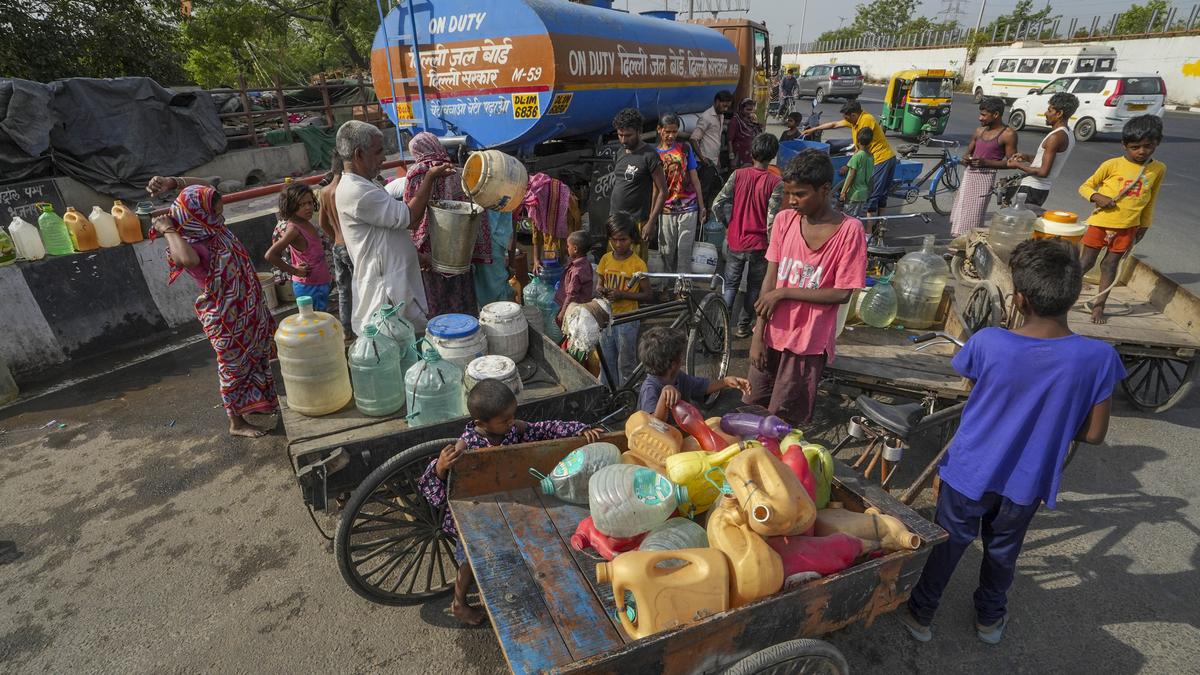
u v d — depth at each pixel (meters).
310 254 4.92
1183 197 10.66
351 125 3.65
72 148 9.99
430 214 4.10
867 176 7.90
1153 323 4.54
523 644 1.92
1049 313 2.23
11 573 3.29
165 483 4.00
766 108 14.04
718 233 6.91
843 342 4.50
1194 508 3.66
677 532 2.20
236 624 2.97
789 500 1.96
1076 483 3.90
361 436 3.04
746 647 1.94
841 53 57.03
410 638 2.89
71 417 4.79
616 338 4.29
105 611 3.05
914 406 3.22
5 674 2.72
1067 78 17.69
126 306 6.02
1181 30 27.16
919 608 2.81
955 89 40.12
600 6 8.55
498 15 6.04
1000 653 2.79
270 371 4.37
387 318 3.45
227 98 14.58
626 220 4.36
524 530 2.38
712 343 5.32
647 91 7.88
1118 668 2.71
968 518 2.56
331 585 3.20
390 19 6.68
